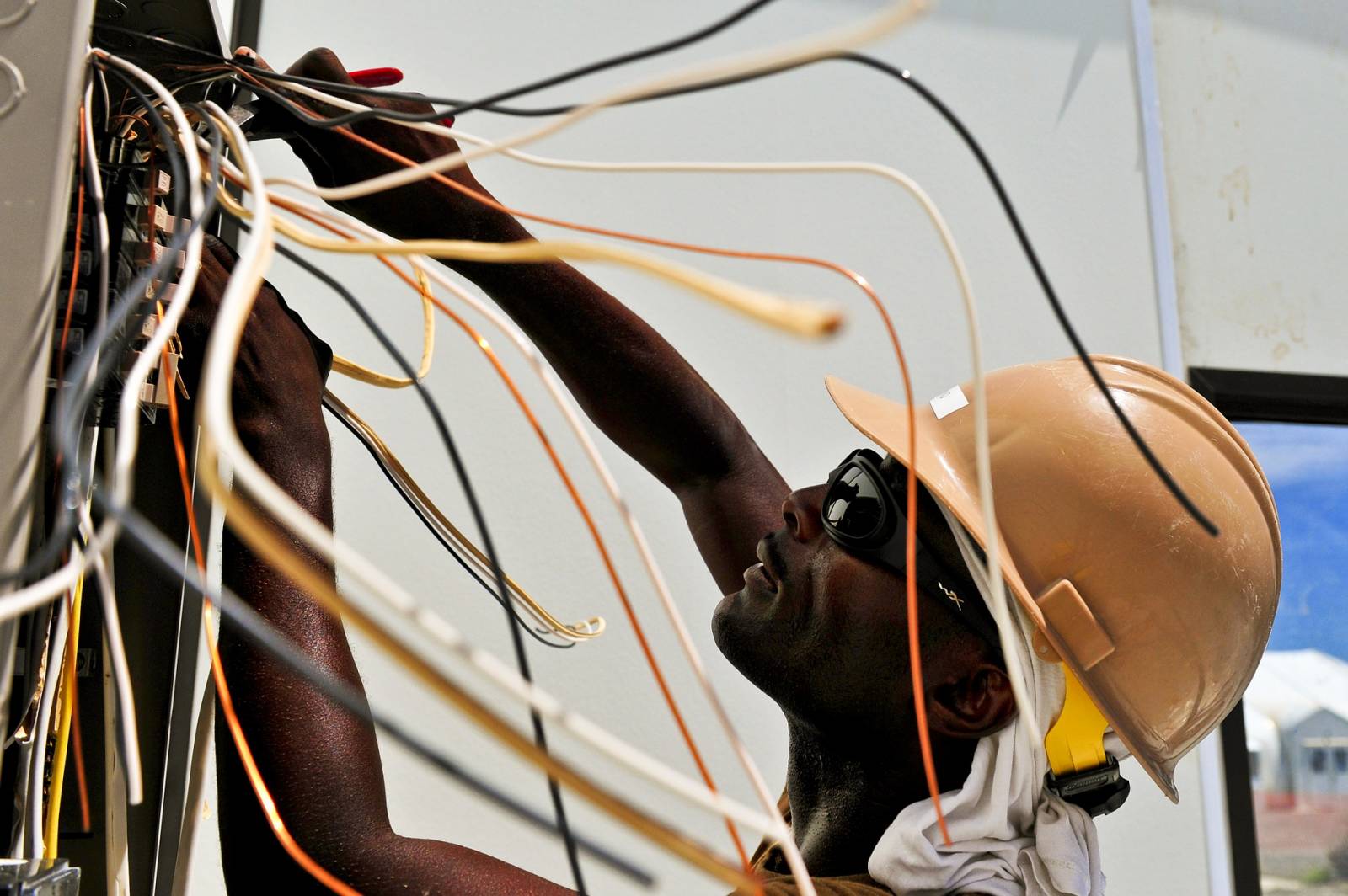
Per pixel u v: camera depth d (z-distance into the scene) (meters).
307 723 0.64
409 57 1.63
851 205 1.78
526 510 1.56
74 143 0.45
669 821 1.52
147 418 0.66
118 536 0.64
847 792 0.87
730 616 0.94
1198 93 2.04
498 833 1.46
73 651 0.56
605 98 0.34
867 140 1.81
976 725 0.81
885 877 0.79
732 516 1.06
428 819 1.44
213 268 0.71
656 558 1.60
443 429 0.44
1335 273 2.06
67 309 0.50
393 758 1.44
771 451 1.68
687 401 1.04
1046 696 0.81
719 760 1.55
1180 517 0.81
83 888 0.73
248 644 0.64
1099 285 1.88
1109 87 1.97
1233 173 2.04
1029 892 0.78
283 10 1.58
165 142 0.47
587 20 1.71
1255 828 1.84
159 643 0.87
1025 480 0.83
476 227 0.88
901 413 0.95
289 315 0.76
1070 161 1.92
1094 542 0.81
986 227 1.84
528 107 1.67
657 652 1.57
